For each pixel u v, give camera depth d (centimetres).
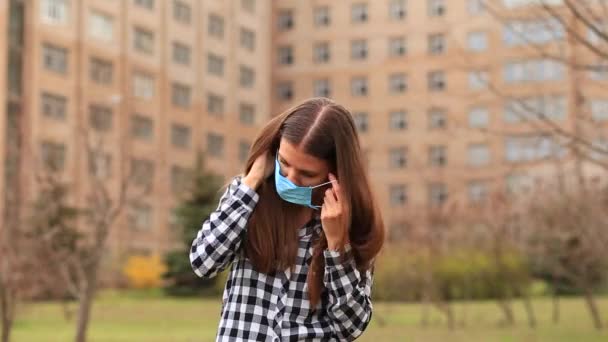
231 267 262
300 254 255
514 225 2219
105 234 1327
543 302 3017
